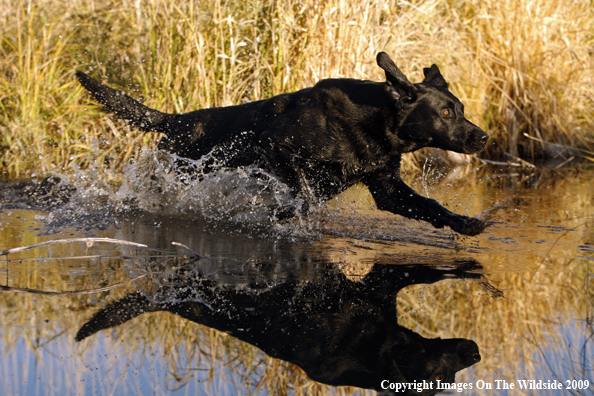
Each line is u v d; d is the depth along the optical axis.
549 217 4.40
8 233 3.69
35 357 2.08
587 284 2.83
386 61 3.74
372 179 4.15
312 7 6.02
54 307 2.48
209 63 6.18
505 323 2.40
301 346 2.22
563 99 7.71
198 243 3.55
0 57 6.25
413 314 2.49
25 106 5.96
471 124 3.78
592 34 8.30
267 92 6.07
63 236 3.65
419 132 3.80
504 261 3.23
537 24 7.55
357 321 2.42
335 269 3.06
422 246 3.58
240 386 1.98
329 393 1.92
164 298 2.61
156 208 4.54
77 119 6.10
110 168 5.82
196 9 6.18
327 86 3.97
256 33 6.34
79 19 6.50
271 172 4.30
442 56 7.27
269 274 2.96
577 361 2.13
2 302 2.51
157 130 4.65
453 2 7.84
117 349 2.17
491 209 4.23
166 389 1.93
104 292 2.66
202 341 2.24
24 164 5.88
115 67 6.26
